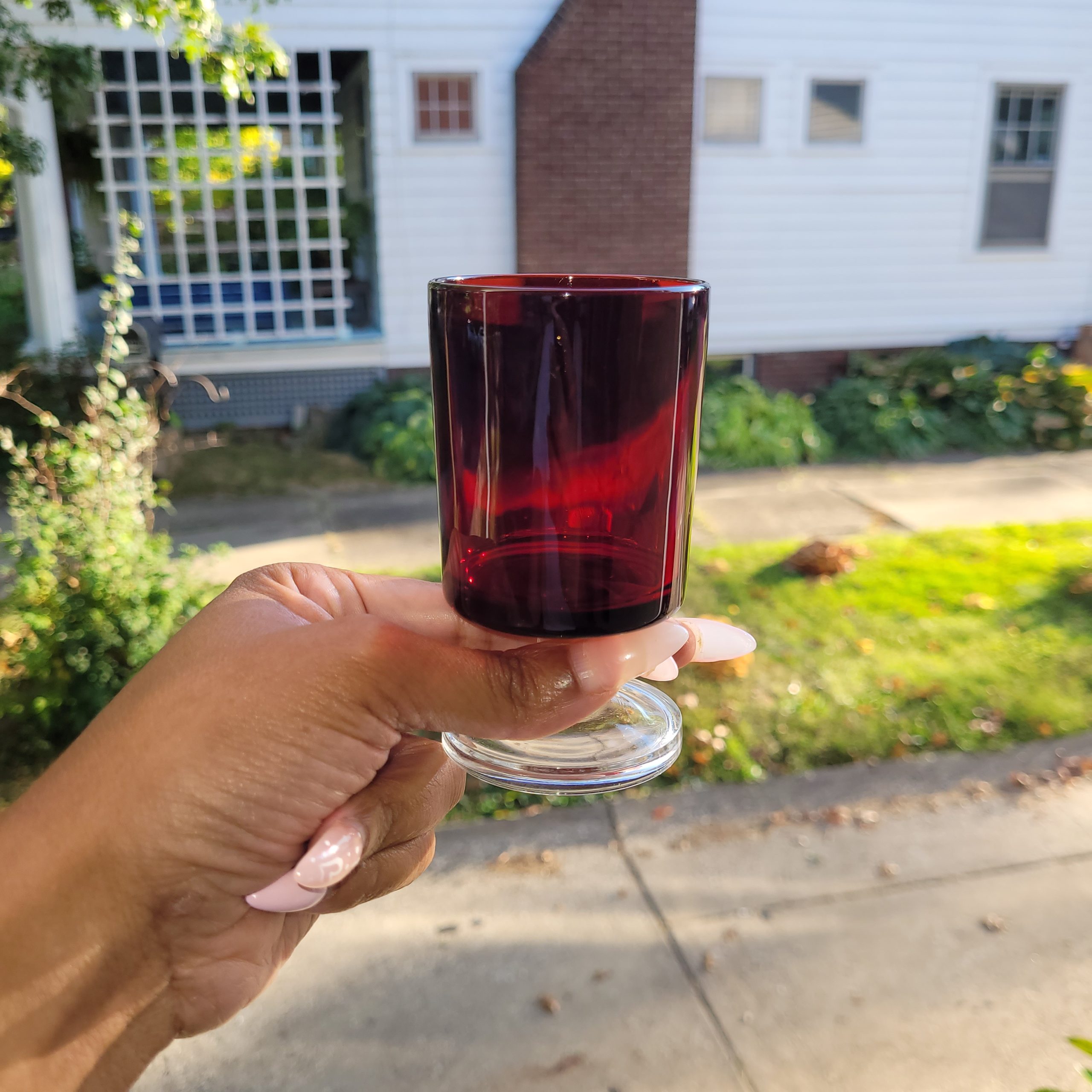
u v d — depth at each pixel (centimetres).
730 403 846
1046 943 270
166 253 1055
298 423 883
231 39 438
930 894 290
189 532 636
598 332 62
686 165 884
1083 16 963
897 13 927
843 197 965
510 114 866
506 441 64
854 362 984
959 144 975
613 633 67
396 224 880
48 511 362
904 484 747
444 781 97
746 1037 242
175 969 83
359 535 627
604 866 306
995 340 995
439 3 834
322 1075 234
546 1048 240
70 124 865
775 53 915
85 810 80
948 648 432
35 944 78
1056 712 382
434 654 80
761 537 611
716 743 360
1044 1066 231
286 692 81
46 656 348
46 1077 79
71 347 743
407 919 284
